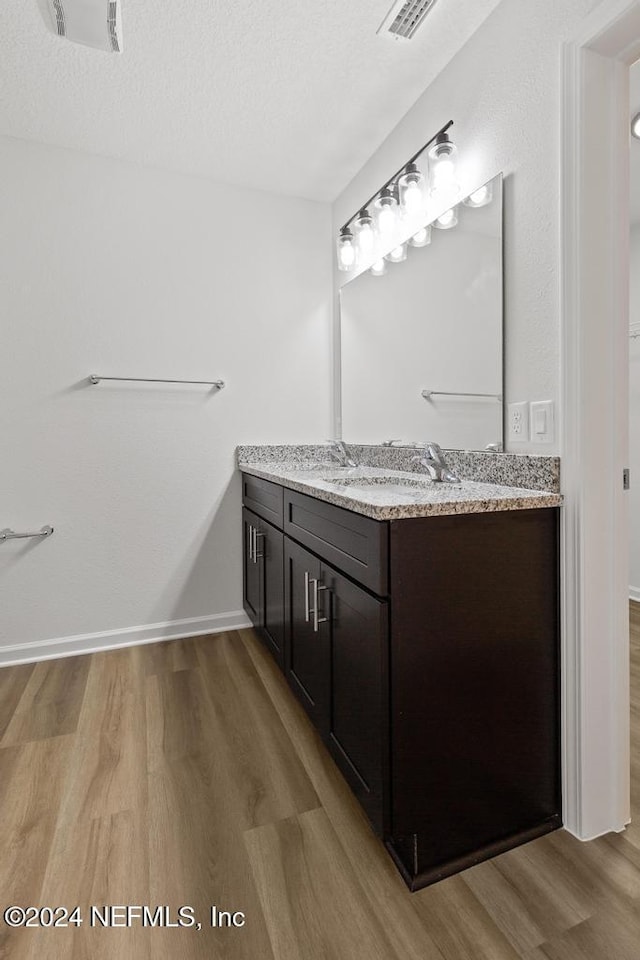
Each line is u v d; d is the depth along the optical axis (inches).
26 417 82.4
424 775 42.6
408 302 75.8
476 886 41.0
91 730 62.9
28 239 81.1
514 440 54.1
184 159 86.2
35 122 75.9
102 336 86.0
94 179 84.5
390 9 56.0
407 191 71.2
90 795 51.3
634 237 114.2
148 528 91.0
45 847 44.6
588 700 46.1
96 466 86.9
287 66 64.5
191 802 50.3
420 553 41.8
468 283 61.3
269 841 45.4
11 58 62.2
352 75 66.3
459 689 43.7
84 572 87.0
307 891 40.4
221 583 96.9
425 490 52.5
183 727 63.6
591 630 46.0
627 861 43.6
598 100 44.1
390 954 35.4
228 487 96.4
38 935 36.8
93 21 53.0
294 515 65.5
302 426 101.4
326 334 102.7
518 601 45.8
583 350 44.6
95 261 85.1
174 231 90.2
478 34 58.0
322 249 101.9
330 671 53.1
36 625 84.3
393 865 42.9
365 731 44.3
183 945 36.1
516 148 52.6
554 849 45.1
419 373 73.3
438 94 66.2
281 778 54.0
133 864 42.8
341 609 49.7
